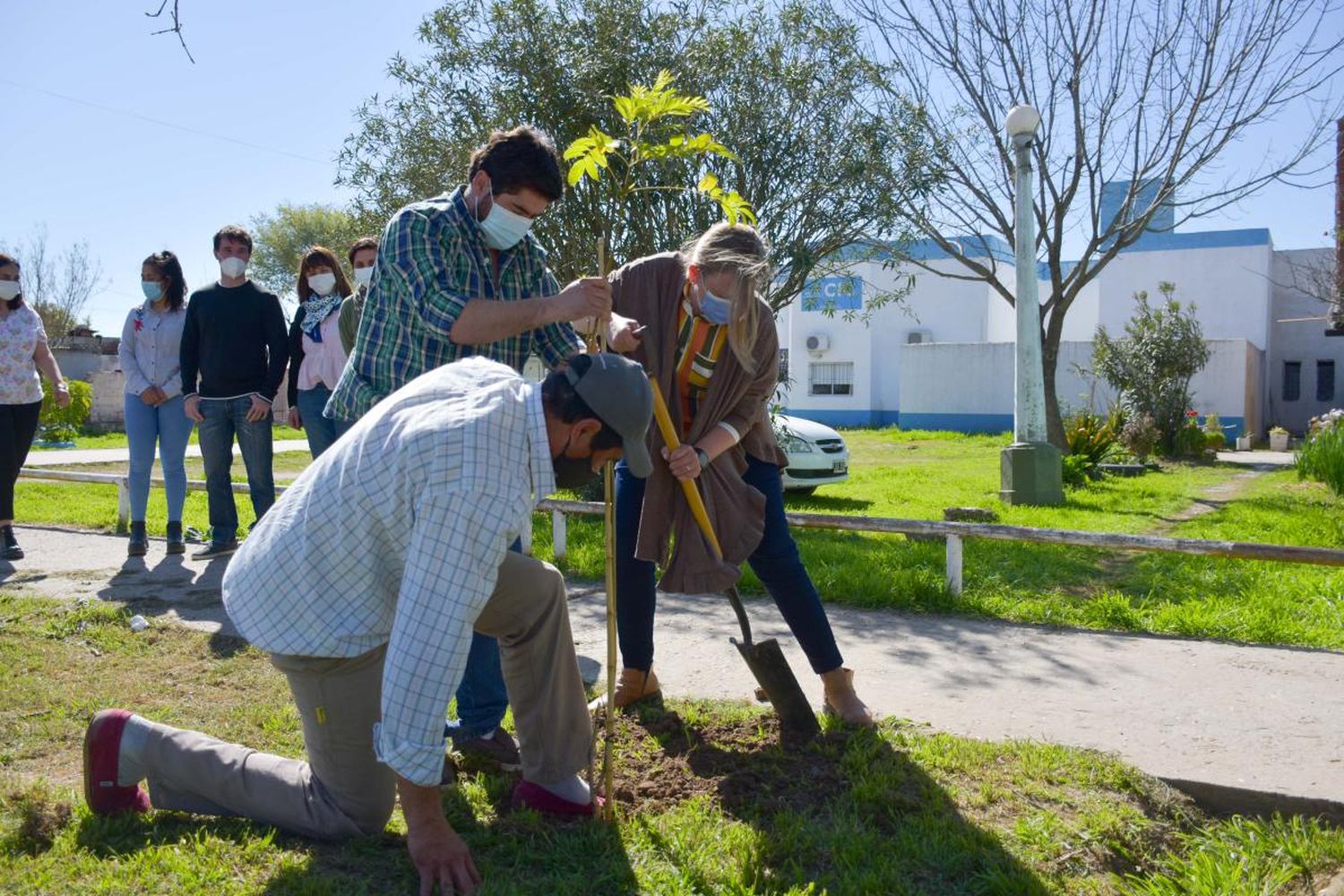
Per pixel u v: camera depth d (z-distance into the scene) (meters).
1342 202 18.58
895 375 32.06
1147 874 2.72
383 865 2.53
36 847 2.59
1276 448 25.09
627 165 3.23
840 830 2.74
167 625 4.88
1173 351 21.53
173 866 2.45
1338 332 19.52
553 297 3.12
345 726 2.51
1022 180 11.47
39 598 5.45
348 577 2.37
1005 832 2.78
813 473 11.94
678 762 3.26
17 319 6.69
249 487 6.68
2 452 6.61
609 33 9.34
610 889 2.47
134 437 6.75
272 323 6.55
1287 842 2.82
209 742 2.69
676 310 3.36
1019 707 3.83
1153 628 5.06
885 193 10.05
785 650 4.66
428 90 10.06
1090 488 13.84
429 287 2.97
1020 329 11.65
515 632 2.73
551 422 2.36
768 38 9.95
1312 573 6.46
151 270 6.59
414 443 2.24
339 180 10.48
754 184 9.67
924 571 5.89
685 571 3.34
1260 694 3.98
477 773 3.14
